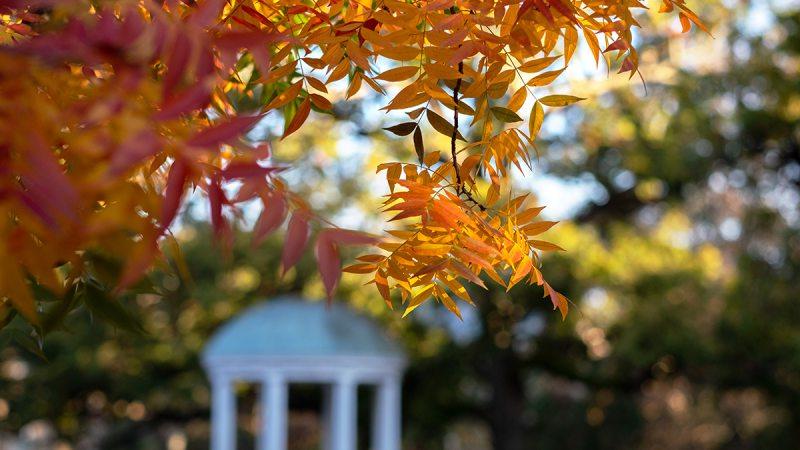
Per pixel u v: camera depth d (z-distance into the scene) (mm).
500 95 1866
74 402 17156
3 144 952
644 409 21062
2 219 956
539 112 1914
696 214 18031
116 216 984
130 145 903
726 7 12125
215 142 982
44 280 1004
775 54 13492
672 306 15047
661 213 18453
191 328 17141
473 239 1792
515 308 15664
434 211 1747
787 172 14695
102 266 1735
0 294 980
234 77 2387
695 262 15992
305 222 1117
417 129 1921
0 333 2031
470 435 26688
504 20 1819
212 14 1094
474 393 18891
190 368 17094
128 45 959
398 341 15688
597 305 15992
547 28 1851
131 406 17859
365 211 13781
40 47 935
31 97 966
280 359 13086
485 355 16016
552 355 16578
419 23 1874
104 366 16703
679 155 14195
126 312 1871
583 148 15086
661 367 16078
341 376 13188
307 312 13594
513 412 17000
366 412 17734
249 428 21953
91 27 971
